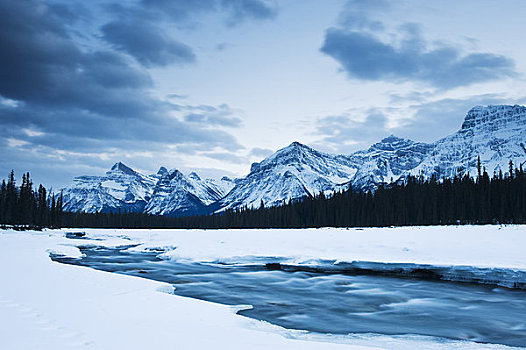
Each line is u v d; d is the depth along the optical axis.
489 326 15.91
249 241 52.00
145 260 40.47
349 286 25.80
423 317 17.42
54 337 9.34
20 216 98.00
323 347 10.16
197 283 26.41
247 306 19.11
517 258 31.83
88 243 64.25
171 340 9.79
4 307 12.52
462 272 29.89
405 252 38.06
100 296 16.06
